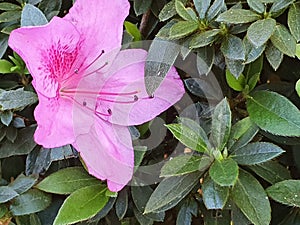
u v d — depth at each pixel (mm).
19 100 135
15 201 144
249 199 125
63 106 132
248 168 138
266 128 130
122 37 140
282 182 130
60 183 140
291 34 125
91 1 132
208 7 130
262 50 125
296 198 128
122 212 144
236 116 144
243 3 138
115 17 134
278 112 131
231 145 130
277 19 134
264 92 136
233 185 122
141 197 144
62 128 130
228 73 138
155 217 143
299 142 141
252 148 128
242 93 141
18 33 122
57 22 126
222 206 123
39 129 123
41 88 125
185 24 128
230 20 124
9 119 142
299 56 129
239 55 125
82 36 133
